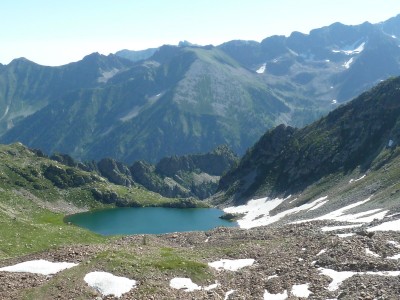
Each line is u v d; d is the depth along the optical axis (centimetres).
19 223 8662
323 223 8112
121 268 4675
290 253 5266
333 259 4578
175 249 6569
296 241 5897
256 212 16375
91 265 4756
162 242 8075
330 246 5041
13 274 4847
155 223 16400
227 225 15312
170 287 4372
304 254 5059
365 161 15150
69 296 4162
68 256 5406
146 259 5078
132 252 5462
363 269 4256
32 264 5144
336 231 6494
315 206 13250
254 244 6216
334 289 3988
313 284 4162
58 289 4288
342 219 9256
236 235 7975
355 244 4841
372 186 11900
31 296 4156
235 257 5503
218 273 4822
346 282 4025
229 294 4275
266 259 5222
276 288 4225
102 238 9194
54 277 4544
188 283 4494
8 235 7644
